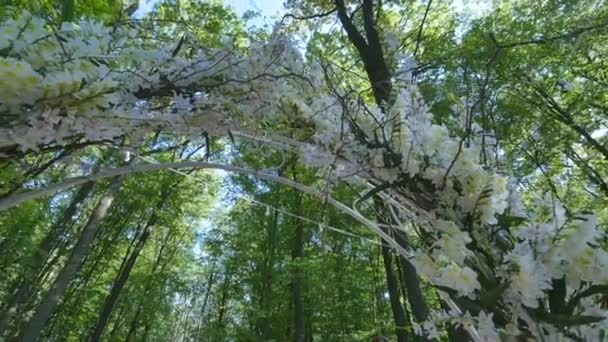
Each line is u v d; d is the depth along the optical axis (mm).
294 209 11305
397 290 6281
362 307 10844
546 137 4465
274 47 1454
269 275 12367
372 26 4074
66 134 1066
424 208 1286
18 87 983
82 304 13859
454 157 1309
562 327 1066
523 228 1187
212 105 1324
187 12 5129
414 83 1628
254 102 1388
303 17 4809
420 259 1209
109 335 15875
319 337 14031
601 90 5629
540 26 5195
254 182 12047
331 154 1364
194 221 16375
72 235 12484
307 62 1592
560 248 1117
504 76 3828
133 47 1340
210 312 17938
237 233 14031
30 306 10820
